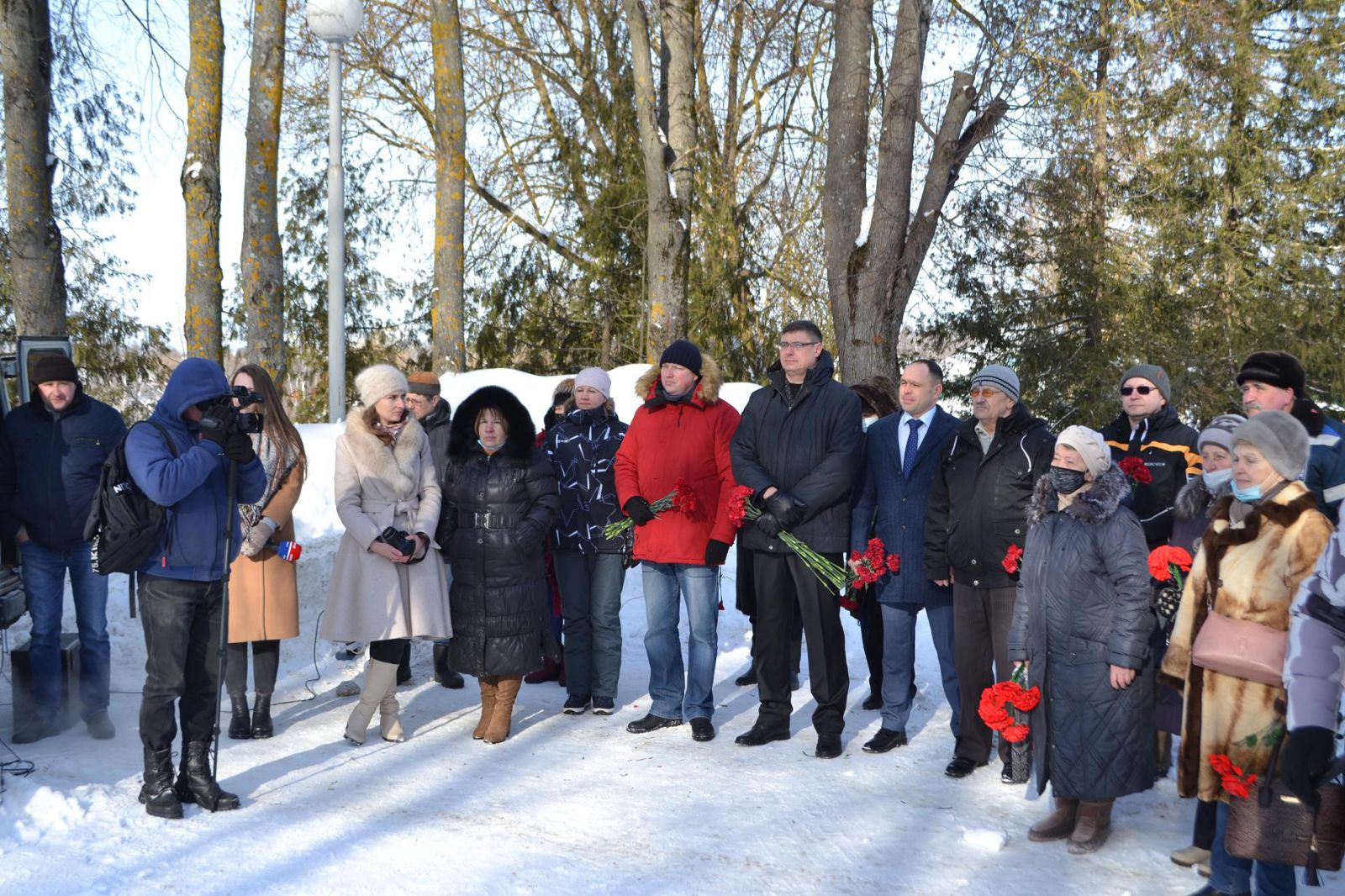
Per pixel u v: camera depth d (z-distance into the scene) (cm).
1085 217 2188
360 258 2303
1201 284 2283
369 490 545
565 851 410
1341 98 2253
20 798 443
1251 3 2245
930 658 714
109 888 371
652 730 579
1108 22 1680
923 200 1328
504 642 545
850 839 426
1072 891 379
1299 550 343
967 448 505
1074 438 417
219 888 372
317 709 615
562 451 614
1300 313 2256
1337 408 2306
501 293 2386
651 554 572
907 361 2419
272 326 1170
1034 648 422
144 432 427
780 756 534
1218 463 436
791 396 552
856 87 1295
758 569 555
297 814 445
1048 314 2300
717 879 386
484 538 549
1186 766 369
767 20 2047
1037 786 422
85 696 550
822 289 2230
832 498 532
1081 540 414
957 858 408
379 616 534
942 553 512
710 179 2030
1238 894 360
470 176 2305
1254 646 346
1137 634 399
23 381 629
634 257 2264
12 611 550
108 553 421
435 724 591
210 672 449
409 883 378
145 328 2223
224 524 447
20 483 546
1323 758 298
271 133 1166
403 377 562
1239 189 2248
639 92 1723
